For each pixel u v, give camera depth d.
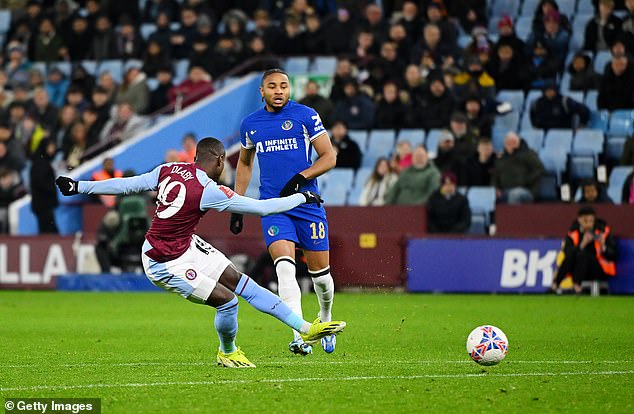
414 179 68.19
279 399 25.02
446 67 76.50
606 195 65.69
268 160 33.84
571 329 43.94
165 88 83.56
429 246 66.25
